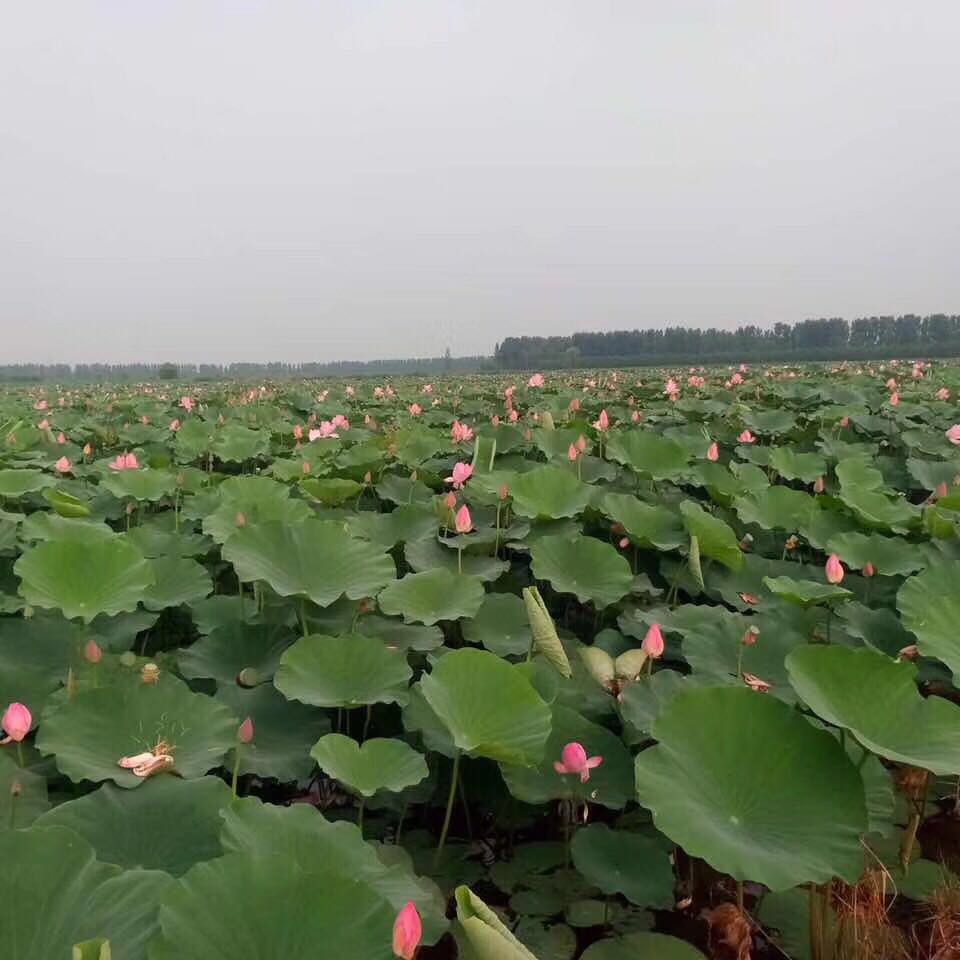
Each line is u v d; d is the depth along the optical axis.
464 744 2.47
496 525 5.53
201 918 1.60
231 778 3.01
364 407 14.50
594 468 6.96
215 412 12.80
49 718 2.56
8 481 5.90
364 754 2.59
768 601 4.57
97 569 3.44
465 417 12.73
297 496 6.28
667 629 3.79
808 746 2.35
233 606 4.08
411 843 3.00
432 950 2.47
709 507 6.20
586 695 3.37
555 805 3.17
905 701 2.46
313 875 1.67
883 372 19.03
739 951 2.44
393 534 5.17
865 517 5.20
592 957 2.44
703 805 2.29
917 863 2.90
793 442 9.82
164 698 2.73
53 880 1.68
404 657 3.18
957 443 8.48
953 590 3.83
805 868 2.10
